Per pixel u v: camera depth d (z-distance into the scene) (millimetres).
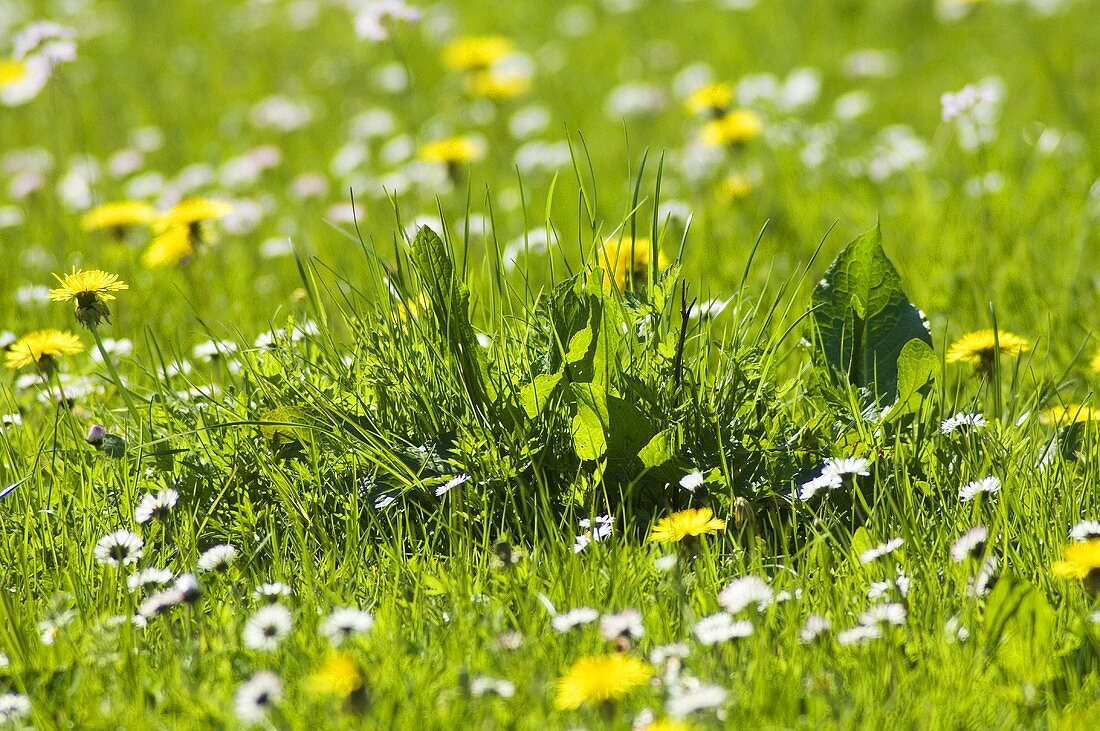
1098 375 5105
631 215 4688
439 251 4332
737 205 7918
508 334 4750
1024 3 13633
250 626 3242
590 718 3027
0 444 4633
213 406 4633
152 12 17562
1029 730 3031
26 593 3861
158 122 11961
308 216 8523
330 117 12039
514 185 9094
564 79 12945
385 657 3273
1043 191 7695
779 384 5160
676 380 4414
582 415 4191
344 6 16531
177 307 6500
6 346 5230
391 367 4566
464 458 4273
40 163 10391
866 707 3051
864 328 4699
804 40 13672
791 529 4129
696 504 4270
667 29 14875
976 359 4598
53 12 17281
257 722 2979
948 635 3303
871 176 8523
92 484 4332
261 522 4281
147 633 3570
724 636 3150
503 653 3289
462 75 12672
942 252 6711
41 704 3184
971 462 4234
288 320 4879
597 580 3676
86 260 7281
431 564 3889
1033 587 3289
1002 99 10492
